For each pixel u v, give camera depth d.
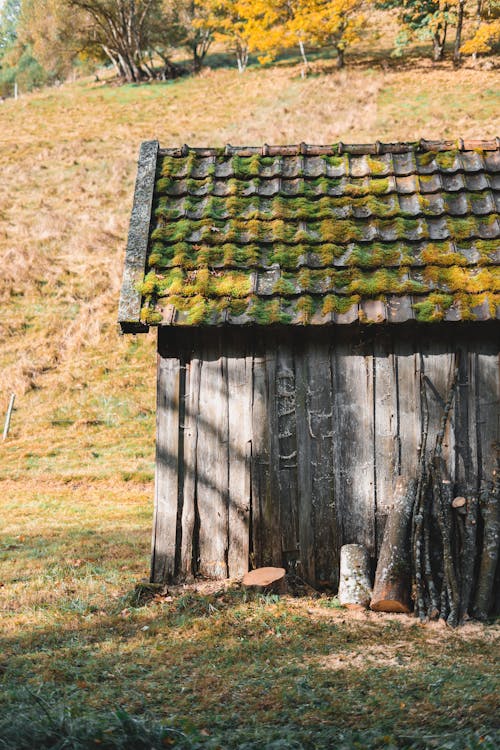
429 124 36.72
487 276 7.95
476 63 45.44
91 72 75.00
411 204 8.84
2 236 32.16
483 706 5.33
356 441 8.15
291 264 8.35
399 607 7.65
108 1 56.50
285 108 42.62
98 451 20.00
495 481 7.93
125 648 6.94
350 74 46.78
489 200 8.77
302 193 9.09
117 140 43.00
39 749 4.57
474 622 7.51
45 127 47.44
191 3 57.47
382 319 7.75
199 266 8.37
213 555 8.26
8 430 21.38
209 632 7.18
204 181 9.42
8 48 99.50
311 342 8.21
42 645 7.14
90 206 34.84
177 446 8.30
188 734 4.91
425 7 46.91
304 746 4.81
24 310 27.31
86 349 25.08
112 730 4.75
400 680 5.98
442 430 8.02
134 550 11.38
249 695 5.79
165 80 56.72
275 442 8.20
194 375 8.33
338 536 8.10
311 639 6.99
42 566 10.37
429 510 7.93
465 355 8.09
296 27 47.81
